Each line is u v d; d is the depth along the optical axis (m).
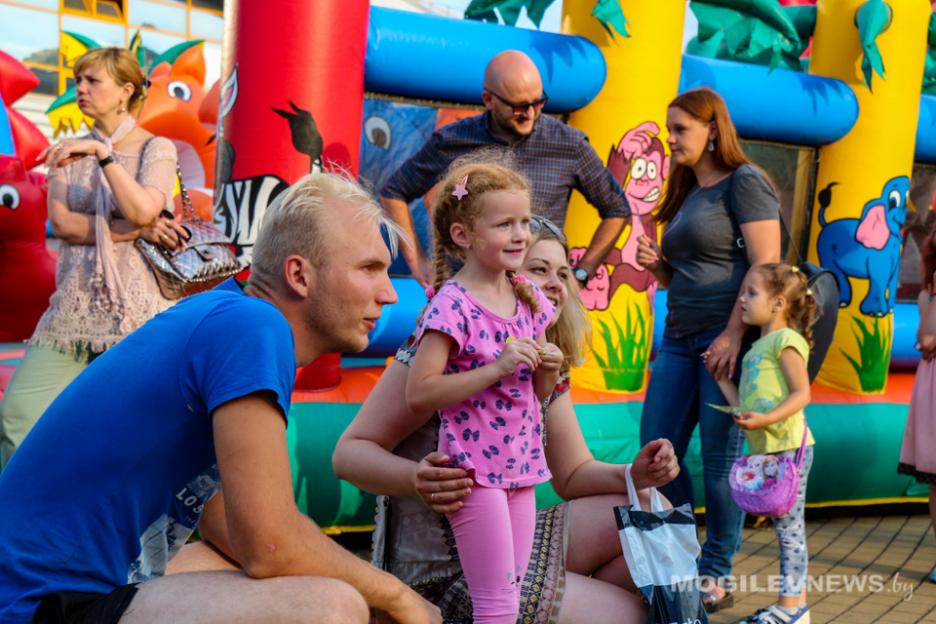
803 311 3.69
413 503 2.29
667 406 3.96
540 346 2.23
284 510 1.66
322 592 1.67
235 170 4.09
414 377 2.19
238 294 1.79
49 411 1.79
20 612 1.66
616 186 4.19
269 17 3.99
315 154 4.07
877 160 5.61
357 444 2.29
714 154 3.82
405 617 1.93
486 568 2.16
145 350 1.75
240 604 1.66
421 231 5.50
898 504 5.95
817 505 5.42
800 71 5.87
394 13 4.40
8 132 5.88
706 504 3.86
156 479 1.72
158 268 3.53
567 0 5.04
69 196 3.47
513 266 2.32
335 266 1.77
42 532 1.70
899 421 5.54
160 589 1.70
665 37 4.84
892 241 5.70
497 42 4.52
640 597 2.38
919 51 5.67
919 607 4.00
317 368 4.25
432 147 4.04
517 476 2.25
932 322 4.68
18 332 6.13
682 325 3.92
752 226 3.69
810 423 5.27
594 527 2.44
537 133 3.96
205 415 1.70
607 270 4.83
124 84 3.60
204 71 9.55
